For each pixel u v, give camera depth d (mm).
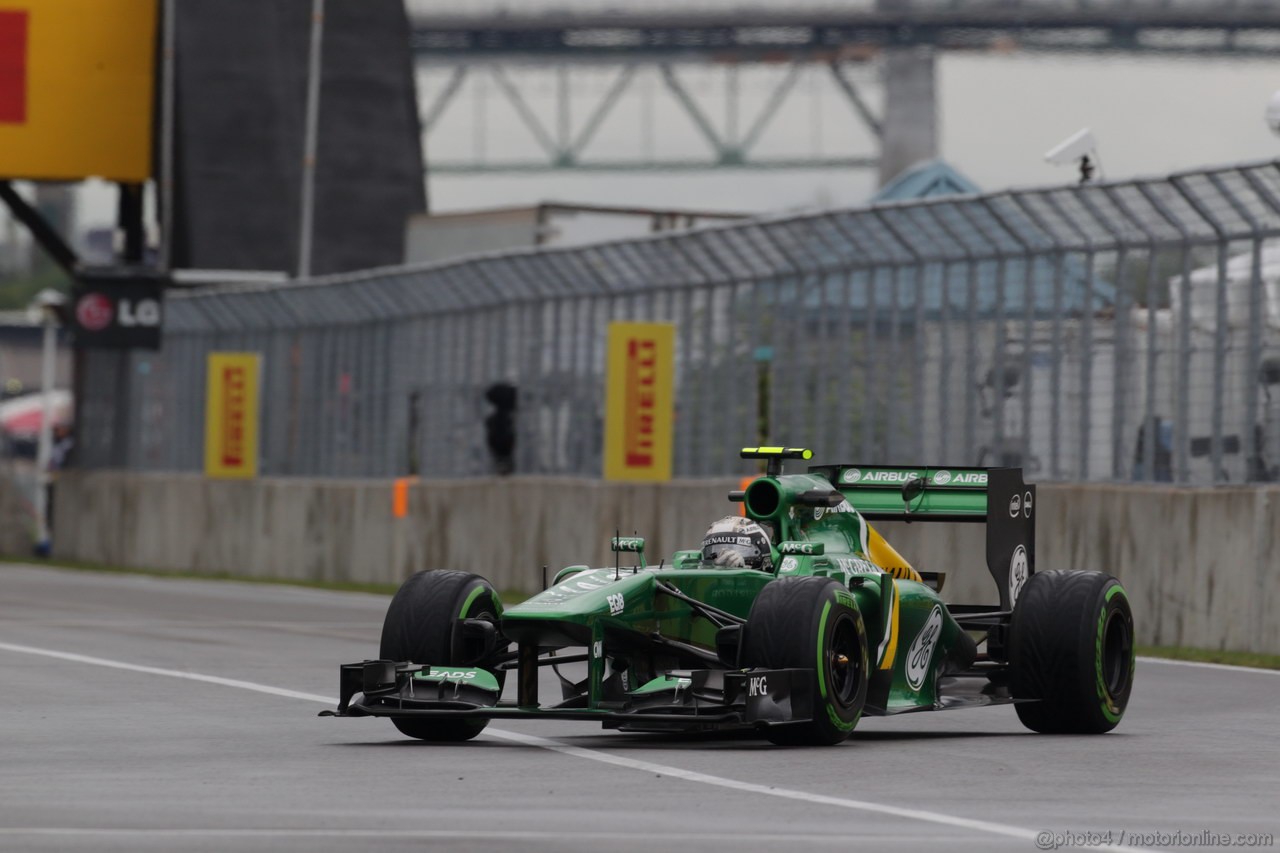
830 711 37312
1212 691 52094
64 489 153625
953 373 79750
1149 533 69062
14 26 138875
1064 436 74750
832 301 86000
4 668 56188
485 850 25906
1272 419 65938
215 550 131750
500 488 105812
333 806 30141
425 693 37656
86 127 139625
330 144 167625
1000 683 42719
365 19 170000
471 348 109938
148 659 59531
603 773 34188
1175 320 70062
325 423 123688
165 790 32000
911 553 78500
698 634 39625
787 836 27266
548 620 36281
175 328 138000
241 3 157875
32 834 27188
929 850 26188
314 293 123750
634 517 95938
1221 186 66625
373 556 116250
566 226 138250
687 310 94562
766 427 90000
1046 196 73875
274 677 54188
